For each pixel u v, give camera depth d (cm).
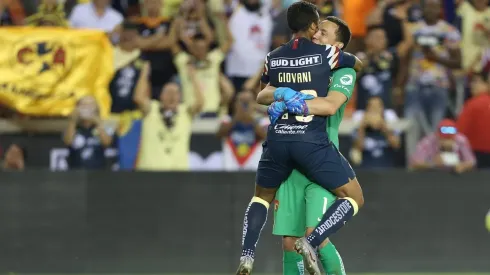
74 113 4228
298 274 2714
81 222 3938
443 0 4800
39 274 3916
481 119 4450
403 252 4075
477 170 4144
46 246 3919
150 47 4391
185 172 3981
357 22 4581
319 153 2523
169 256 3966
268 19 4534
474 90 4500
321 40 2670
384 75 4503
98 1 4469
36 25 4438
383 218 4069
